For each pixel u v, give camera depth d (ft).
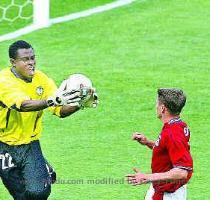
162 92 71.72
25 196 77.77
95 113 107.86
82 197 85.87
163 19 141.79
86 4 151.43
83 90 71.15
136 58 126.52
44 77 77.51
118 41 133.39
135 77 119.34
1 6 149.89
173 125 70.85
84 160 94.84
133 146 98.48
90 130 103.19
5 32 139.44
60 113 75.92
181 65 123.95
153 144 75.72
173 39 133.69
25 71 74.79
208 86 116.37
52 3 152.05
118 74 120.47
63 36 136.26
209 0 149.89
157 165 71.82
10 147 77.05
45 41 134.41
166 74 120.57
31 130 76.95
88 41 133.80
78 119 106.11
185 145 70.03
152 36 134.92
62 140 100.27
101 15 144.77
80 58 127.13
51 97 70.85
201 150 97.30
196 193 87.04
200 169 92.38
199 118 106.52
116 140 100.27
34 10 141.18
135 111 108.68
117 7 148.36
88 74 120.78
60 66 124.26
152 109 109.29
